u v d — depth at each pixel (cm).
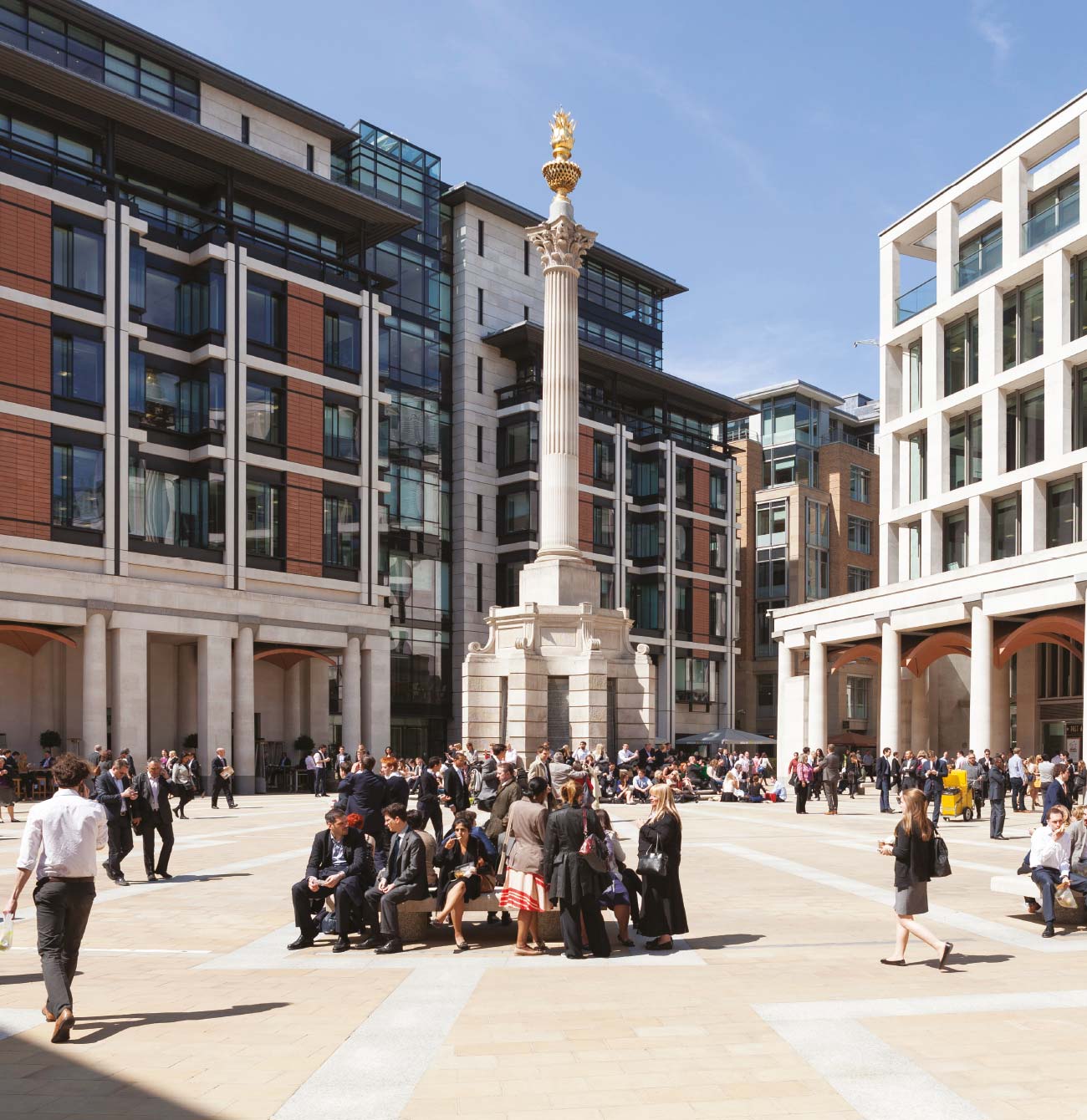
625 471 7488
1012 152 4356
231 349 4994
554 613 4072
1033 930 1234
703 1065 695
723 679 7862
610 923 1303
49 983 775
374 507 5531
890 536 5069
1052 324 4084
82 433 4469
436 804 1827
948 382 4838
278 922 1298
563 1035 769
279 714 5441
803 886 1593
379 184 6525
